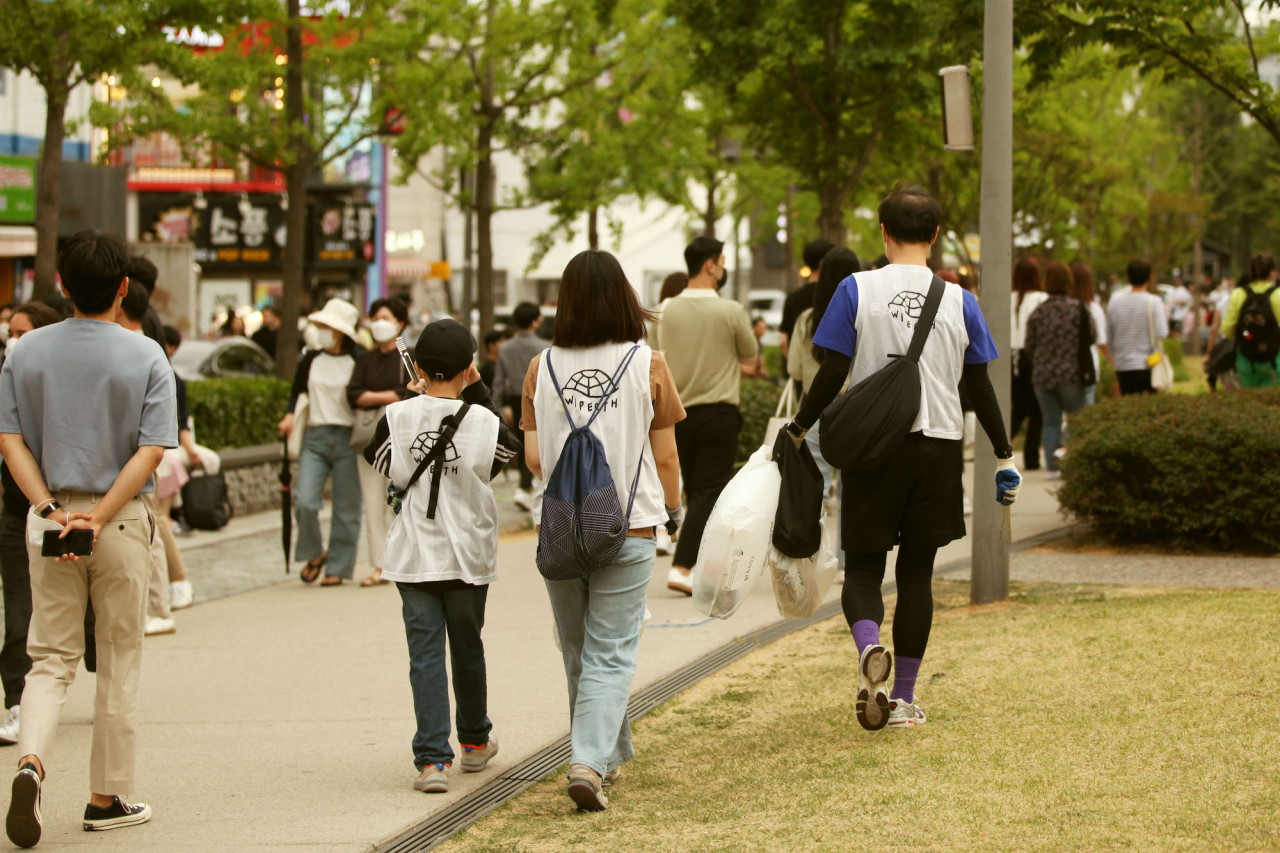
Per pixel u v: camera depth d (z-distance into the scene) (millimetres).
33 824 5570
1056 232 34000
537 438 6117
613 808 5902
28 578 7578
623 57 28656
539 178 29344
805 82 21547
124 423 5926
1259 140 72375
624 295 5965
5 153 31953
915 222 6621
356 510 12789
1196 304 53156
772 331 52188
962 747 6164
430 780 6379
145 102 22000
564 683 8469
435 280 55594
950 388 6562
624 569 5914
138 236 47969
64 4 16406
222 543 15492
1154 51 13273
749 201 44750
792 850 5070
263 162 22266
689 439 11016
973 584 9781
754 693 7816
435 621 6484
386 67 23438
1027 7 12898
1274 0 12688
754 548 6535
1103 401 12383
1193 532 11156
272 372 24422
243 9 17875
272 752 7230
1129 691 6773
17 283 32906
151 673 9227
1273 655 7043
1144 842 4766
